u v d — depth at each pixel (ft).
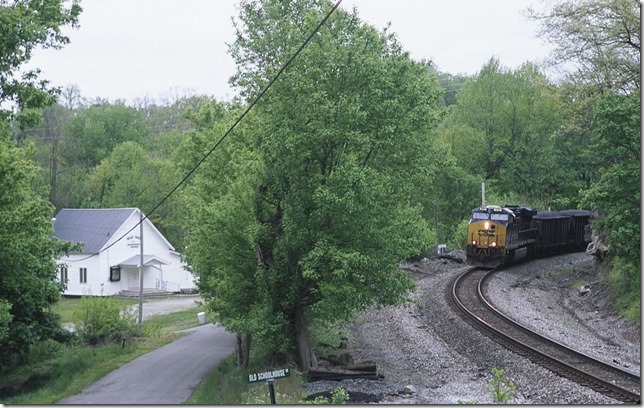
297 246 72.28
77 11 76.23
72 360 98.17
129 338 115.03
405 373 68.08
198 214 82.07
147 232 208.54
